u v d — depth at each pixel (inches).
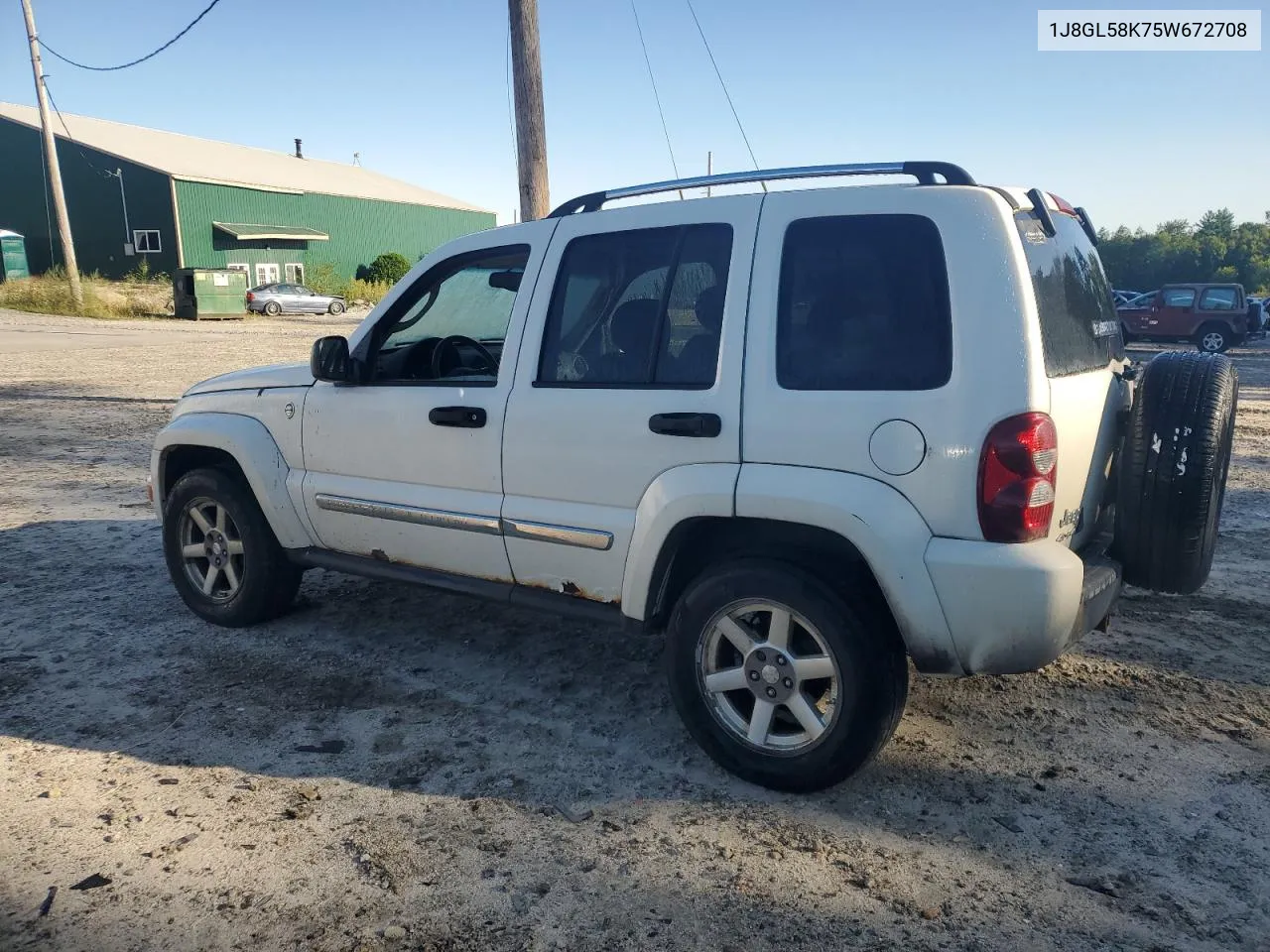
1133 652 179.3
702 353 134.0
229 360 770.8
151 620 199.5
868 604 124.7
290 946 102.6
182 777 136.4
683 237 139.1
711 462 131.0
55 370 690.8
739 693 139.8
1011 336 115.2
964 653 118.9
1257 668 171.9
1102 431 134.2
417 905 109.0
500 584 158.6
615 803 130.1
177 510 196.2
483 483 155.3
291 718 154.9
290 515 181.5
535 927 105.6
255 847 119.9
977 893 111.0
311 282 1872.5
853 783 134.4
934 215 121.4
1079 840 121.1
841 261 126.0
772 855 118.3
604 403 140.6
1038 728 150.0
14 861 117.0
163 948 102.3
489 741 147.6
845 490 120.7
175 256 1673.2
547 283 151.4
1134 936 103.9
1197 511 132.7
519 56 344.5
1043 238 129.4
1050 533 119.3
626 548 140.6
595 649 184.4
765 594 128.0
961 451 115.4
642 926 105.7
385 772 138.3
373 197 2119.8
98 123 1919.3
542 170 353.4
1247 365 821.9
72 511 293.7
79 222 1716.3
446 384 160.1
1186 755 141.8
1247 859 117.2
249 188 1781.5
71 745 145.7
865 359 122.5
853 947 102.4
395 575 170.4
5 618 199.9
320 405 175.2
